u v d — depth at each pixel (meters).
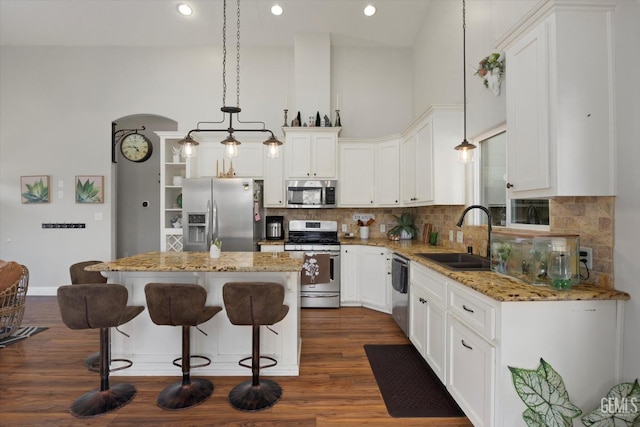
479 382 1.57
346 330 3.17
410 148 3.60
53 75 4.55
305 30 4.32
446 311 1.97
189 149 2.77
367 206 4.23
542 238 1.59
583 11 1.44
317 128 4.11
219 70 4.62
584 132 1.45
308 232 4.35
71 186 4.54
